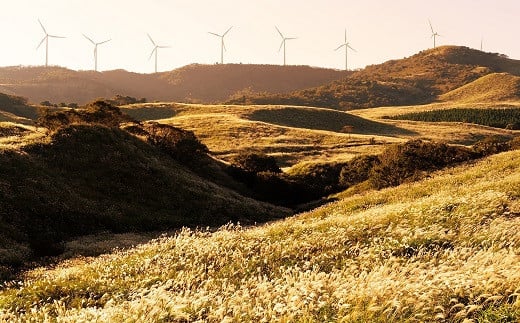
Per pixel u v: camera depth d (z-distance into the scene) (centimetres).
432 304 847
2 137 5259
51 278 1727
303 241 1625
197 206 4897
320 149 10631
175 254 1658
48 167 4434
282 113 15588
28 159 4341
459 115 19762
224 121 12656
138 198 4616
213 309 975
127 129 6512
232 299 1005
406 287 878
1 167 3950
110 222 3975
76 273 1673
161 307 977
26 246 3017
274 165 7831
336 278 1092
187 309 985
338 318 853
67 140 5012
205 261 1556
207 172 6544
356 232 1670
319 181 7744
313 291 952
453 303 863
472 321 768
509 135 15538
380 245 1475
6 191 3628
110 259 1931
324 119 15512
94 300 1324
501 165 3450
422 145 5619
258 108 15875
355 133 14212
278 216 5538
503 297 852
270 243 1661
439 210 1842
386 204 2841
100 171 4766
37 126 6272
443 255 1262
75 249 3095
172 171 5500
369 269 1255
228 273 1406
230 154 9869
